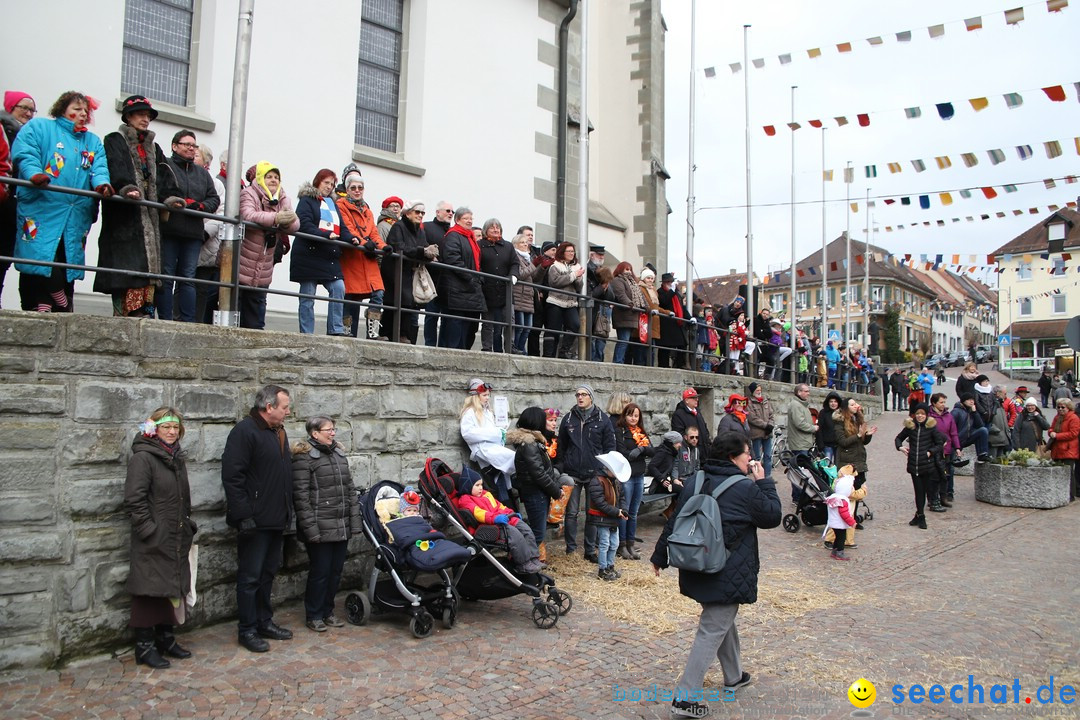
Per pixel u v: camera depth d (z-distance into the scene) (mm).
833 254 65125
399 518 6762
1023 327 58312
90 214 6180
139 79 9680
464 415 8508
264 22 10609
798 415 12984
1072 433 14078
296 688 5340
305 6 11055
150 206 6094
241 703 5078
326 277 7820
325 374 7219
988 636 6930
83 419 5613
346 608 6926
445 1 13031
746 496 5188
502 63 14000
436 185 12820
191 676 5445
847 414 11883
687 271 17141
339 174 11398
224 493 6293
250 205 7227
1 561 5227
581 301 11391
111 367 5777
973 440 14984
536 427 8453
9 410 5316
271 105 10656
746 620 7266
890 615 7512
